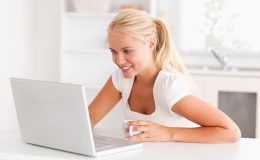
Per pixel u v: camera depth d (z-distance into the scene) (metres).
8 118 4.15
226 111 3.93
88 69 4.57
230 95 3.92
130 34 1.71
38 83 1.52
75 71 4.58
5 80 4.09
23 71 4.40
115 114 4.43
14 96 1.64
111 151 1.51
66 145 1.52
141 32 1.74
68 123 1.48
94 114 2.13
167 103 1.80
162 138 1.72
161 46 1.93
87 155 1.48
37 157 1.46
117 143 1.61
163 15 4.54
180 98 1.77
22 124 1.65
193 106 1.76
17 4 4.26
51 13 4.61
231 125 1.75
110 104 2.16
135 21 1.73
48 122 1.54
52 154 1.50
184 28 4.54
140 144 1.61
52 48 4.62
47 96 1.51
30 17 4.51
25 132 1.65
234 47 4.42
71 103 1.44
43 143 1.60
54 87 1.48
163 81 1.84
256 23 4.37
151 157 1.46
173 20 4.56
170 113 1.90
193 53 4.51
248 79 3.85
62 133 1.51
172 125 1.91
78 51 4.41
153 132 1.71
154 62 1.94
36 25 4.64
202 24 4.50
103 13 4.34
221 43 4.44
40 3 4.62
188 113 1.77
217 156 1.50
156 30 1.89
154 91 1.88
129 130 1.71
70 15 4.38
